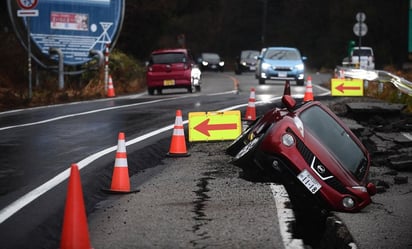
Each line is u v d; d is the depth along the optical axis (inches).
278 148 700.0
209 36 6545.3
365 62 3592.5
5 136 1180.5
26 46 2308.1
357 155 757.9
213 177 852.0
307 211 698.2
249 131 860.6
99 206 709.9
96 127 1305.4
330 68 5246.1
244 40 6801.2
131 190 776.9
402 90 1749.5
